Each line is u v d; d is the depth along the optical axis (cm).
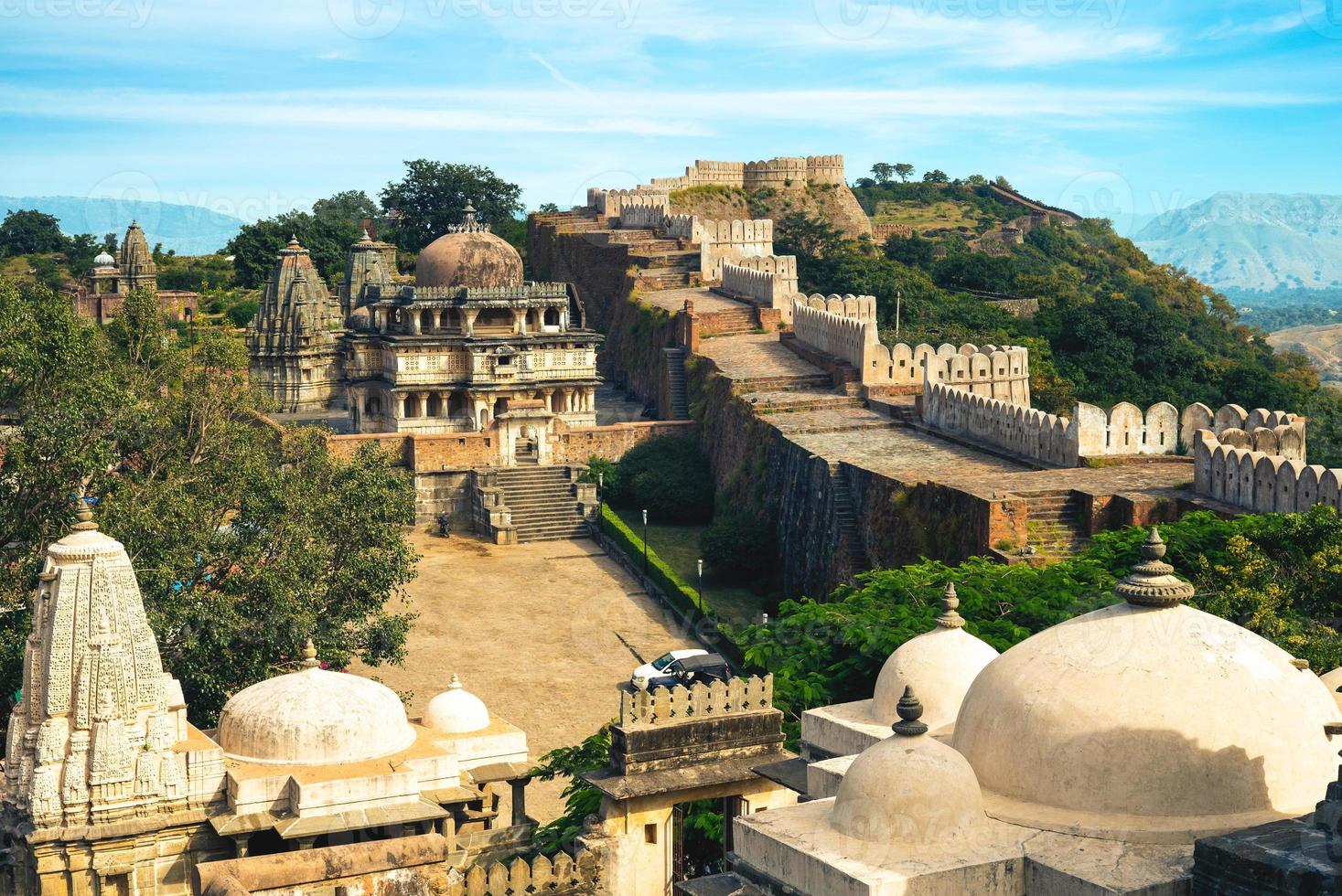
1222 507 4731
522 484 7838
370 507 4700
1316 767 1978
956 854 1883
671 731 2930
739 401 7638
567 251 12606
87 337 4925
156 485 4544
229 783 2930
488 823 3309
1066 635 2100
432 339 8519
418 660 5584
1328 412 8881
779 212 15362
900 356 7681
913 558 5472
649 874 2898
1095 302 11388
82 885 2873
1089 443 5653
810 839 1956
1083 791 1962
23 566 4162
